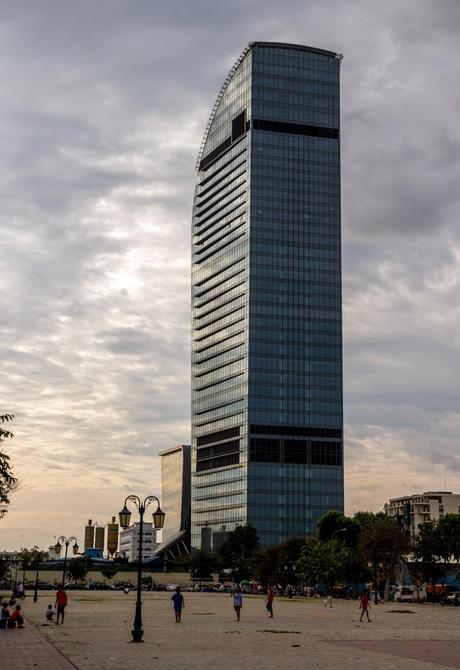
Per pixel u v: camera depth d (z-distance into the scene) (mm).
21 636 59969
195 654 47844
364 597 87000
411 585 190000
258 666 41688
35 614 91812
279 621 83750
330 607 122562
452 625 81250
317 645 55469
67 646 52031
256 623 79875
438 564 182000
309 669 40500
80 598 148375
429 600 157125
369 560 158625
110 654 47156
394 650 52188
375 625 79562
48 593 178375
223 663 43031
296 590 196750
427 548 179375
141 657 45656
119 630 67250
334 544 170875
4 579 192875
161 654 47594
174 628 70875
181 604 79750
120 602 130500
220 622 80625
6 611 69375
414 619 91938
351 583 189500
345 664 43156
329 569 163875
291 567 198750
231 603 133375
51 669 39219
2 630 66500
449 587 170750
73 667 40188
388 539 154750
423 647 54625
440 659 46438
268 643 56531
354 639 61344
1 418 53406
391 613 107125
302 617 92250
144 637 60312
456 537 176500
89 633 63562
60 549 140125
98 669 39406
